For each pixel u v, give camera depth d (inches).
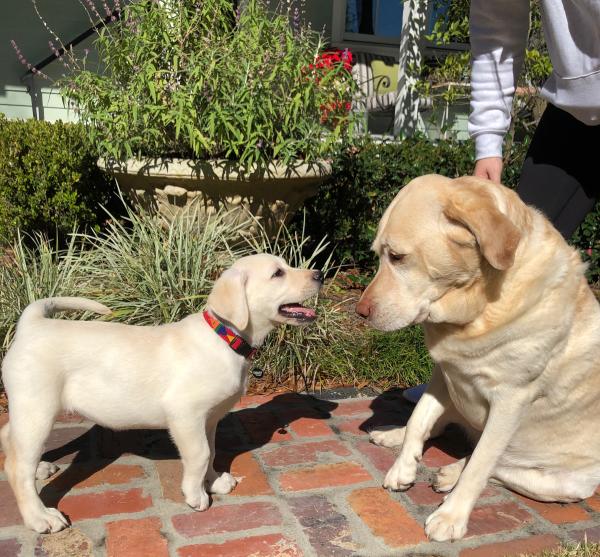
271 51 187.8
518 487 112.3
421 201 92.7
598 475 109.3
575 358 99.5
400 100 319.6
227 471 117.1
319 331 168.4
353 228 238.5
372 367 163.0
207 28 195.2
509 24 117.9
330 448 127.2
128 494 108.3
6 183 220.4
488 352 96.7
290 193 193.5
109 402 100.4
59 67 339.0
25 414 94.1
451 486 111.7
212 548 95.1
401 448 121.0
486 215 86.7
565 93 109.0
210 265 173.2
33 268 177.0
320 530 100.6
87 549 94.2
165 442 126.7
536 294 93.4
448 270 92.4
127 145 179.0
